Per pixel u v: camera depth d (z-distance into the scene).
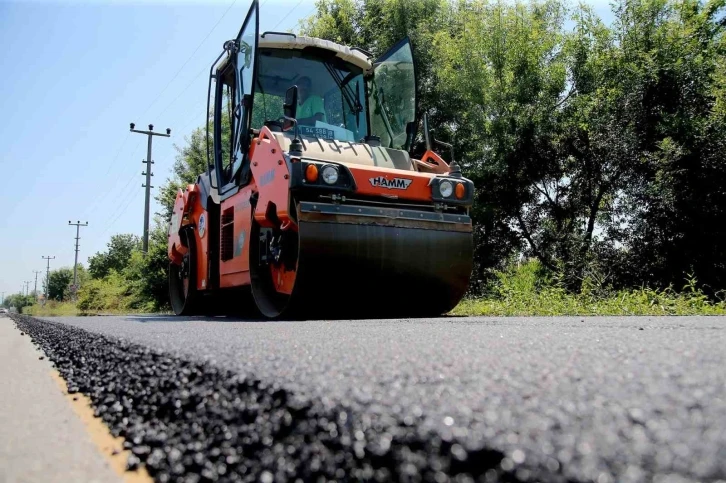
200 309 8.82
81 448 1.21
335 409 0.70
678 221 12.34
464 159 16.14
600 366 1.01
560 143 15.79
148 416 1.27
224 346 1.64
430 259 5.38
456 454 0.50
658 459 0.42
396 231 5.23
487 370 1.00
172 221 9.50
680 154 12.06
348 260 4.99
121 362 1.73
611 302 7.57
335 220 5.00
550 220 16.20
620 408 0.62
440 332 2.32
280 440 0.76
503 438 0.51
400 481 0.54
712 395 0.69
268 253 5.79
